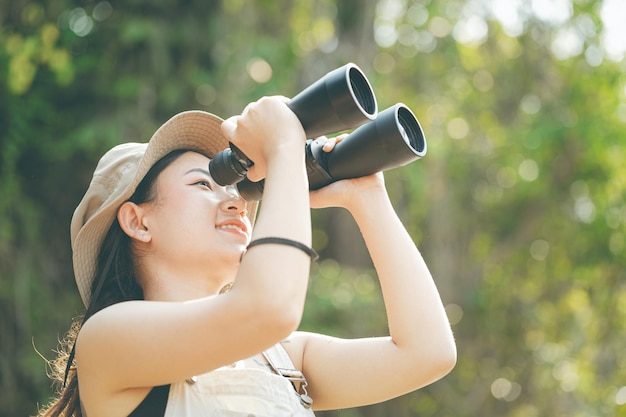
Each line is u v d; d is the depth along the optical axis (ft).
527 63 69.87
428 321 13.14
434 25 67.31
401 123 13.25
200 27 50.72
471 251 69.72
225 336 11.02
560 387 69.97
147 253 13.26
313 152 13.26
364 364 13.35
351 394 13.44
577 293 71.51
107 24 50.65
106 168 13.66
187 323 11.19
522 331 70.38
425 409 66.80
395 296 13.23
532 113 70.03
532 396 69.51
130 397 11.87
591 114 69.05
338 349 13.64
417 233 67.36
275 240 11.03
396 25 67.10
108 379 11.73
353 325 55.62
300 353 13.79
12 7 49.32
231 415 11.82
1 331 45.80
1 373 44.83
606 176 69.92
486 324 69.82
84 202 13.65
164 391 11.90
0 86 48.57
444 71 67.72
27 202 48.62
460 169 69.10
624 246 69.97
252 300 10.84
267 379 12.27
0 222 46.62
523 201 70.79
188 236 12.97
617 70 69.15
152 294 13.14
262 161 12.07
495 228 71.00
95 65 50.37
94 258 13.84
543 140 68.08
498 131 70.38
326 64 60.80
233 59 51.13
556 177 70.49
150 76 50.03
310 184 13.55
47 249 49.73
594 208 70.38
